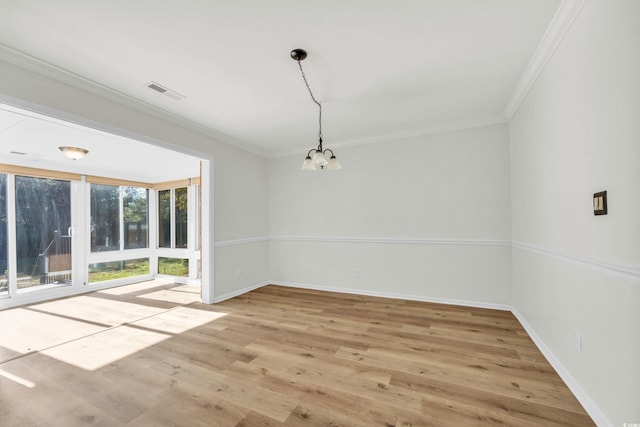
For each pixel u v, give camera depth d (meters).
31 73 2.13
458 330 2.78
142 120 2.94
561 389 1.80
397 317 3.18
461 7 1.66
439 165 3.71
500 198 3.38
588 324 1.59
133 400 1.75
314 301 3.88
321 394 1.79
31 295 4.02
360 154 4.23
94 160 4.33
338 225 4.40
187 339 2.65
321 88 2.64
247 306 3.67
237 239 4.28
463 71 2.36
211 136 3.83
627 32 1.24
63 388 1.88
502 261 3.38
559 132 1.92
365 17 1.73
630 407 1.25
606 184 1.41
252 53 2.10
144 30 1.83
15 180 4.06
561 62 1.87
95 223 4.93
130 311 3.52
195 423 1.54
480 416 1.57
